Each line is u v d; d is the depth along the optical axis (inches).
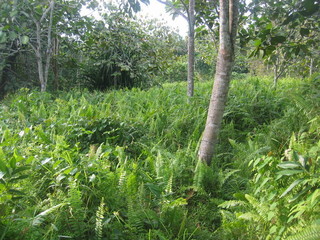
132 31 426.6
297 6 203.9
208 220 122.4
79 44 426.0
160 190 119.6
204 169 142.2
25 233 86.1
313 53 312.2
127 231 98.4
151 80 439.5
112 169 144.6
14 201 100.9
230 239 100.9
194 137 192.9
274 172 103.6
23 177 99.8
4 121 218.4
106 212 103.3
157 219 107.9
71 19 391.9
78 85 431.5
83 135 187.0
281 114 237.8
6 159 125.6
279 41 188.4
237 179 144.1
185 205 129.8
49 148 153.0
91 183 111.7
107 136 185.6
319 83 260.8
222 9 150.1
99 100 307.6
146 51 436.8
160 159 144.7
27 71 415.2
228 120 230.1
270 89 305.0
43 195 115.6
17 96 303.9
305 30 203.2
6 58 390.3
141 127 204.8
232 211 121.8
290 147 135.9
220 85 154.7
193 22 261.7
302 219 84.7
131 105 279.3
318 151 121.0
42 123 200.5
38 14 338.0
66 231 95.3
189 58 267.1
